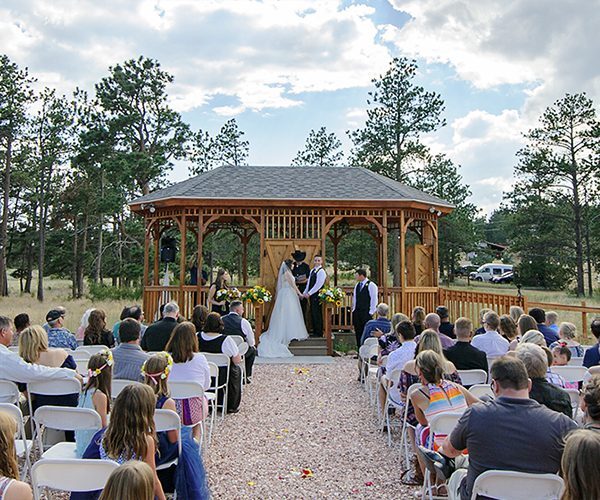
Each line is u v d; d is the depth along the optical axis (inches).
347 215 492.4
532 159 1084.5
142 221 1077.8
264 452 206.5
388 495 166.2
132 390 120.0
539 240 1133.1
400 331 222.5
